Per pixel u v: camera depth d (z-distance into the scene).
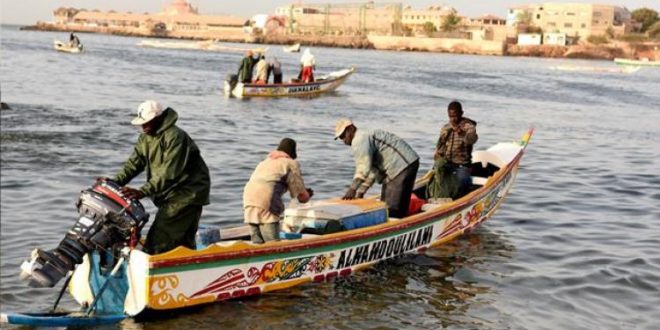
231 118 26.11
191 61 64.75
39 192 13.34
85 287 7.93
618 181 17.11
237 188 14.59
